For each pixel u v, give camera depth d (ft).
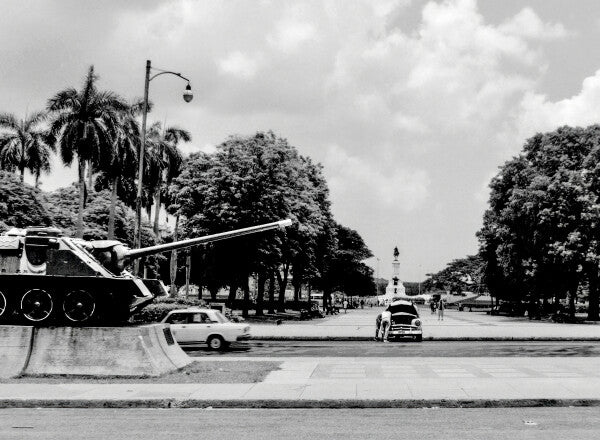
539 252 184.24
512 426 34.60
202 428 34.37
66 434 32.73
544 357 71.77
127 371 53.57
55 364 54.13
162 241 278.26
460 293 535.60
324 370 58.95
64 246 55.88
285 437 31.76
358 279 345.51
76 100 163.02
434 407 41.73
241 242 149.79
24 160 196.44
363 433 32.73
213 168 149.69
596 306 184.65
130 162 172.04
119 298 61.62
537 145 203.92
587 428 33.91
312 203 179.73
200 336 85.51
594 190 177.88
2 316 55.88
